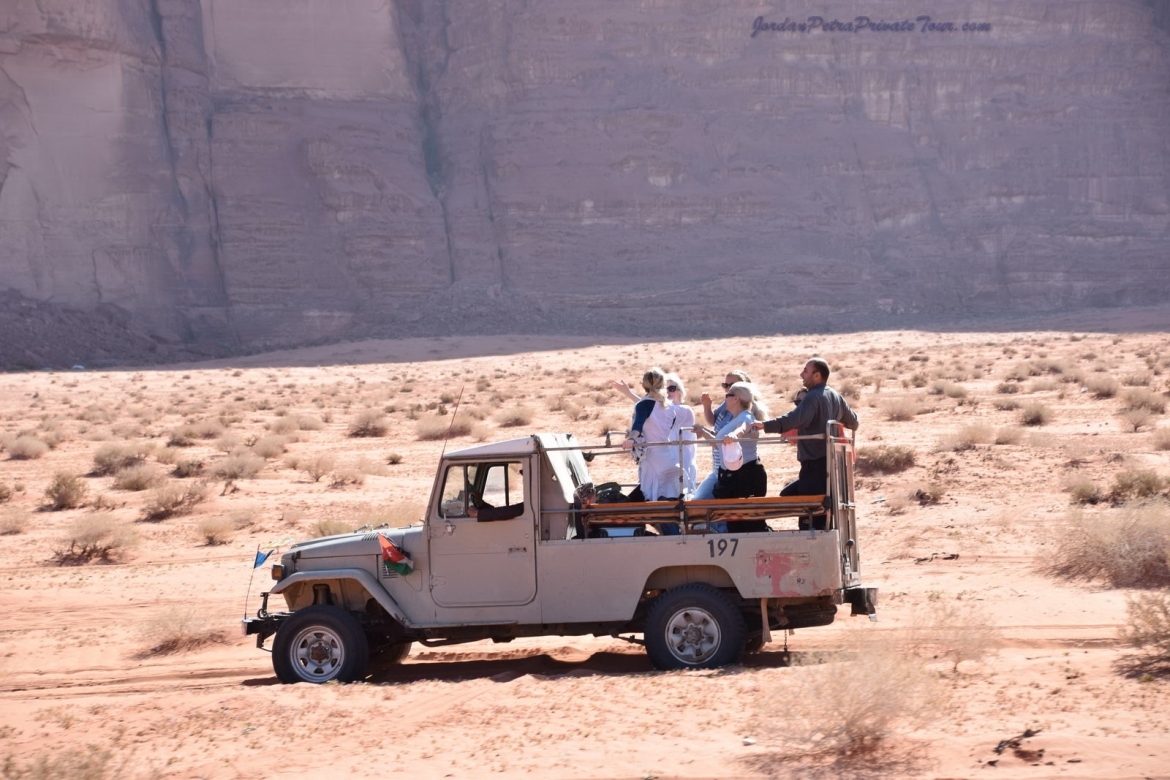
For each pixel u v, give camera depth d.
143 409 106.62
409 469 54.22
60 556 34.84
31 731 15.48
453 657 20.03
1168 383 70.12
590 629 17.75
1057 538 24.53
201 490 45.28
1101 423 51.66
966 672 14.89
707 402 19.30
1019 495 34.12
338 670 17.83
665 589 17.72
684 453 18.39
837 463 17.62
